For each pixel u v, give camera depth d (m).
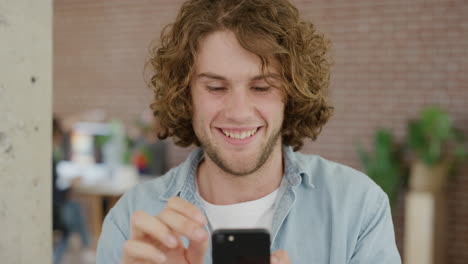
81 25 5.63
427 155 3.97
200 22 1.09
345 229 1.18
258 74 1.07
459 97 4.23
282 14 1.17
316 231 1.19
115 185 4.53
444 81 4.27
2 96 0.95
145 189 1.32
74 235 4.93
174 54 1.20
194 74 1.15
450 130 4.08
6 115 0.96
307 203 1.22
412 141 4.07
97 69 5.59
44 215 1.07
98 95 5.61
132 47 5.42
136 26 5.39
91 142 4.80
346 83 4.61
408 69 4.38
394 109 4.45
